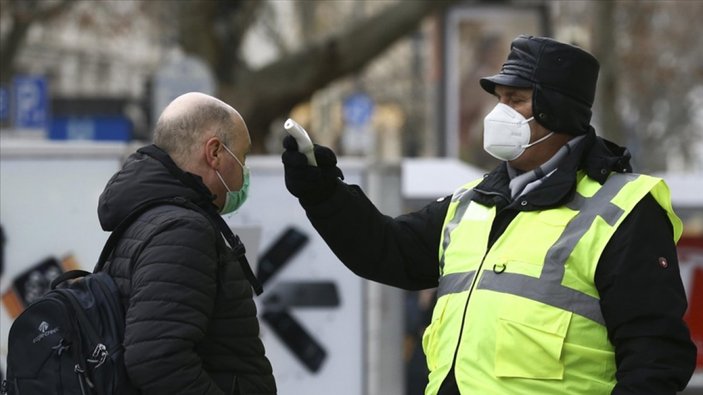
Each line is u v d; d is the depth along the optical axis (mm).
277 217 15266
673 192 27266
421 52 94000
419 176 28562
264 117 38062
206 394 8680
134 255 8891
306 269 15312
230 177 9609
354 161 15664
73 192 14195
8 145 14094
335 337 15352
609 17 52031
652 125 113438
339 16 81812
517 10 46625
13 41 53938
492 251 8836
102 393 8609
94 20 63844
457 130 47281
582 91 8961
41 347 8703
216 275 9000
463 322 8781
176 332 8539
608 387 8453
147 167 9297
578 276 8492
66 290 8883
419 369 20656
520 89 9008
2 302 14062
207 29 38500
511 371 8453
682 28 85188
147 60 103938
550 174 8859
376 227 9742
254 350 9352
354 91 97250
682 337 8305
